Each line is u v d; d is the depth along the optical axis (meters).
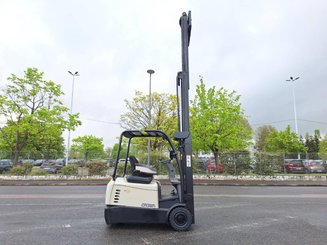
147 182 5.95
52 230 5.70
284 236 5.32
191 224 5.89
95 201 9.74
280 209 8.34
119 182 5.93
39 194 11.85
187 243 4.85
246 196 11.45
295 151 39.16
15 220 6.64
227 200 10.24
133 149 25.09
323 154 22.55
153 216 5.71
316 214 7.57
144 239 5.08
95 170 20.62
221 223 6.40
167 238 5.14
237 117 23.08
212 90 23.78
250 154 20.72
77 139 39.19
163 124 25.70
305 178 19.80
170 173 6.32
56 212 7.64
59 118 22.20
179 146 6.25
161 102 25.97
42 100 22.09
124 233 5.48
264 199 10.55
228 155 20.59
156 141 25.03
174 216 5.66
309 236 5.33
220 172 20.34
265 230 5.78
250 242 4.93
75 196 11.15
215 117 22.45
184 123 6.29
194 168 20.34
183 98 6.42
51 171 21.55
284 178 19.66
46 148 27.98
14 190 13.65
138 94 26.56
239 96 23.77
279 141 40.53
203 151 24.61
